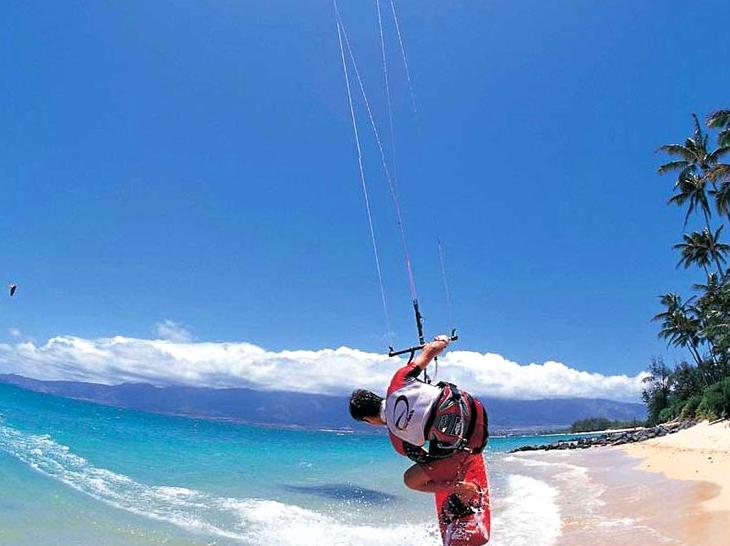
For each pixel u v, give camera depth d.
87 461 12.76
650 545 6.71
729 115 29.98
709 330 41.62
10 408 23.27
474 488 3.38
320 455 26.38
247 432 50.84
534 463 23.17
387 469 19.78
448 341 3.72
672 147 40.03
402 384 3.42
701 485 11.26
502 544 7.26
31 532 6.48
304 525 8.68
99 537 6.69
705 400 34.16
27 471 10.12
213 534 7.57
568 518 8.98
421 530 8.77
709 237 42.53
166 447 19.53
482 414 3.39
